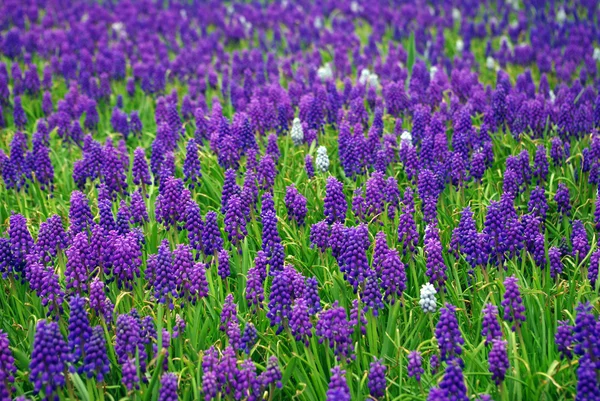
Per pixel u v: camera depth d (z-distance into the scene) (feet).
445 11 67.67
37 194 31.19
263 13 70.49
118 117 38.99
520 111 33.83
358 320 20.27
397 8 73.20
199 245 23.34
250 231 26.35
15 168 30.83
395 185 26.05
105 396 19.72
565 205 25.88
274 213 23.25
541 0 67.67
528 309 21.17
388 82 44.16
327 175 30.71
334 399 16.60
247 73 44.21
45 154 30.99
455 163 27.94
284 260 23.63
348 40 59.26
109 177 28.94
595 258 21.63
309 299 20.44
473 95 38.27
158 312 20.63
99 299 20.72
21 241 23.43
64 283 23.80
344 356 19.40
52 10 71.61
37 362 17.75
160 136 34.04
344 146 31.32
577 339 18.54
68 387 18.54
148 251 25.16
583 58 51.65
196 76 51.52
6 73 48.67
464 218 23.18
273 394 19.20
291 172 31.40
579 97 38.96
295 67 53.01
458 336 18.92
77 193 25.70
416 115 33.37
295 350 20.21
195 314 21.04
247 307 22.17
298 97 41.27
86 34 60.49
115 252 22.26
